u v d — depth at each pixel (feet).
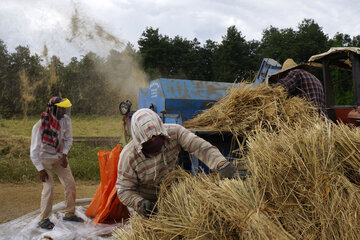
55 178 22.68
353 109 16.17
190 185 8.32
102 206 13.82
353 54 15.70
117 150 14.08
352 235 5.94
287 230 6.44
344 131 7.25
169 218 7.65
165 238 7.40
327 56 17.61
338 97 77.71
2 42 110.93
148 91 18.07
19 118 93.09
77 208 15.88
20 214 15.26
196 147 8.65
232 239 6.76
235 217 6.64
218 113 12.42
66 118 14.07
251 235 6.34
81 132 58.49
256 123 11.31
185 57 194.59
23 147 30.55
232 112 12.03
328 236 6.16
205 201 7.18
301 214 6.52
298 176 6.77
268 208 6.63
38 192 19.56
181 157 12.85
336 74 77.82
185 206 7.61
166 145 8.62
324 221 6.20
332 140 6.99
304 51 169.27
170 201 8.16
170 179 8.90
